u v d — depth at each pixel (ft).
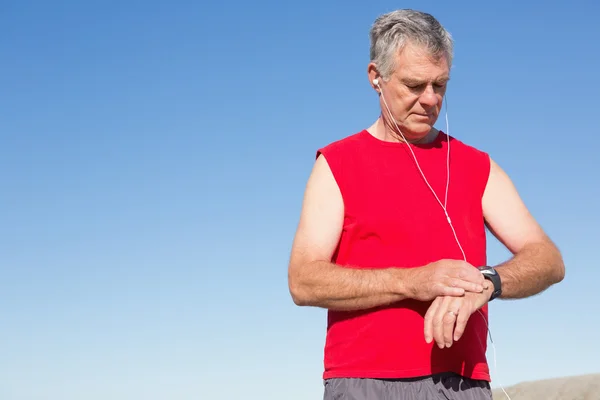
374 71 9.41
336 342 8.91
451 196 9.13
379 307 8.59
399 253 8.80
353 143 9.41
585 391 65.16
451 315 7.72
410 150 9.29
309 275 8.60
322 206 9.09
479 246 9.20
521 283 8.56
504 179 9.76
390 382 8.48
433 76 8.82
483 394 8.75
